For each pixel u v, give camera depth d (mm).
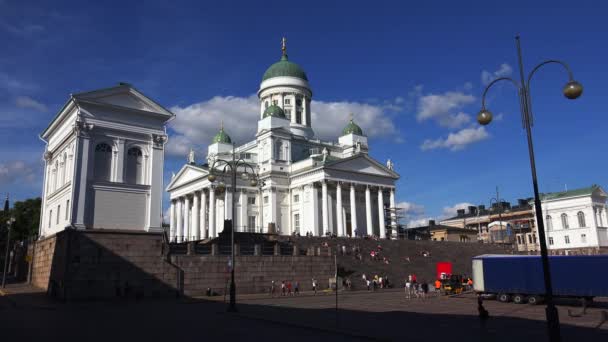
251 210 96312
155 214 49812
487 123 20672
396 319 30516
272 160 96812
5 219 90875
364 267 65062
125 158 49656
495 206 136875
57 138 55906
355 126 113500
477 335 23734
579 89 17875
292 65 113750
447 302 43531
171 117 52469
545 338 22812
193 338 22000
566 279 39312
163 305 40156
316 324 27422
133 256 46406
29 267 60594
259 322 29062
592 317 31781
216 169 93625
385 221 99875
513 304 41469
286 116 107062
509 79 20406
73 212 45469
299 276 56938
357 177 95625
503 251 89812
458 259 80125
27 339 20906
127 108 49875
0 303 39781
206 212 98062
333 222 94125
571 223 116125
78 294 43094
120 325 26500
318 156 94625
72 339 21125
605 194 116875
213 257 51031
